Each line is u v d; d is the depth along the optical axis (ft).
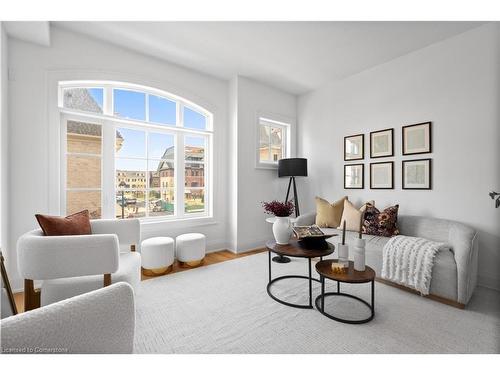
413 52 9.91
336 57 10.38
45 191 8.02
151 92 10.63
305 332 5.46
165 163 11.26
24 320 2.06
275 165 13.76
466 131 8.54
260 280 8.42
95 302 2.46
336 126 12.89
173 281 8.29
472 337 5.24
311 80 12.80
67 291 5.20
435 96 9.29
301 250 6.94
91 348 2.39
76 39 8.63
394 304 6.70
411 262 7.20
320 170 13.67
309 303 6.64
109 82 9.44
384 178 10.84
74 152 8.93
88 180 9.21
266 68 11.45
